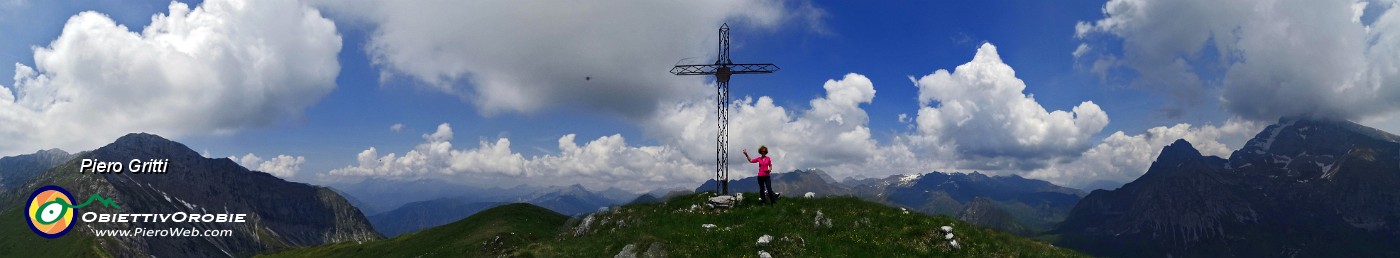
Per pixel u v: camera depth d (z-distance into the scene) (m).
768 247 34.41
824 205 42.84
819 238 36.31
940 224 38.41
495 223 111.38
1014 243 37.28
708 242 36.19
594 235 47.94
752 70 48.00
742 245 35.06
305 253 171.00
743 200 47.03
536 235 92.88
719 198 46.44
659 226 43.94
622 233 44.44
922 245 35.19
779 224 39.34
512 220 113.56
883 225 38.31
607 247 41.72
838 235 36.75
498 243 86.69
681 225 42.97
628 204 53.12
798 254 33.59
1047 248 37.19
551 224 116.44
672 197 52.88
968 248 34.97
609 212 51.69
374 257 115.19
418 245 112.19
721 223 42.31
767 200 44.97
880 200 45.62
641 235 41.41
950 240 35.69
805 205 43.25
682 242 36.75
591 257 41.00
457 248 93.88
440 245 103.25
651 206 50.47
